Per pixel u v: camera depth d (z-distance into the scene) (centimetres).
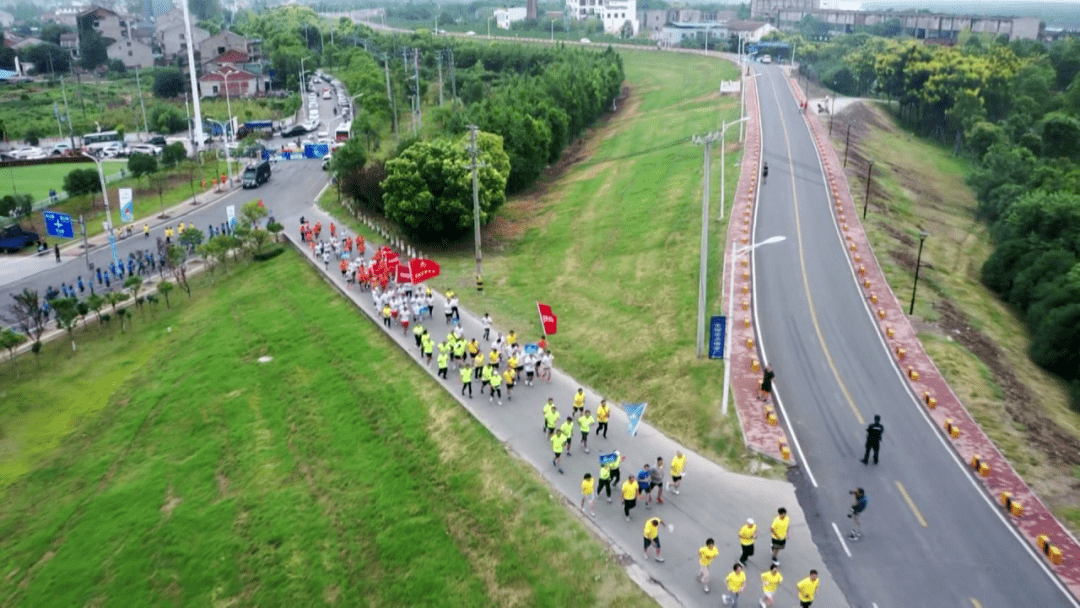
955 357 4534
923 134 12175
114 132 12975
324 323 5675
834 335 4794
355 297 5994
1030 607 2728
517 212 8156
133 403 4928
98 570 3500
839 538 3073
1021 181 8025
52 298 6119
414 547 3312
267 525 3619
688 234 6562
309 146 10700
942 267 6184
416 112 12456
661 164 9125
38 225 8188
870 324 4944
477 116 8794
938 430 3828
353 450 4100
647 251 6394
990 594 2784
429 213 6906
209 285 6819
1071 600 2759
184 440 4441
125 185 9581
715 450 3688
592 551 3045
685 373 4350
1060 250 5678
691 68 16925
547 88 10862
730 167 8488
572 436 3875
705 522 3183
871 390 4188
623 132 11556
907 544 3039
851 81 14338
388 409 4400
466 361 4712
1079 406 4309
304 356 5212
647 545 2977
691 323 4925
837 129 10475
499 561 3128
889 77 12788
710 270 5725
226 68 16738
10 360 5569
